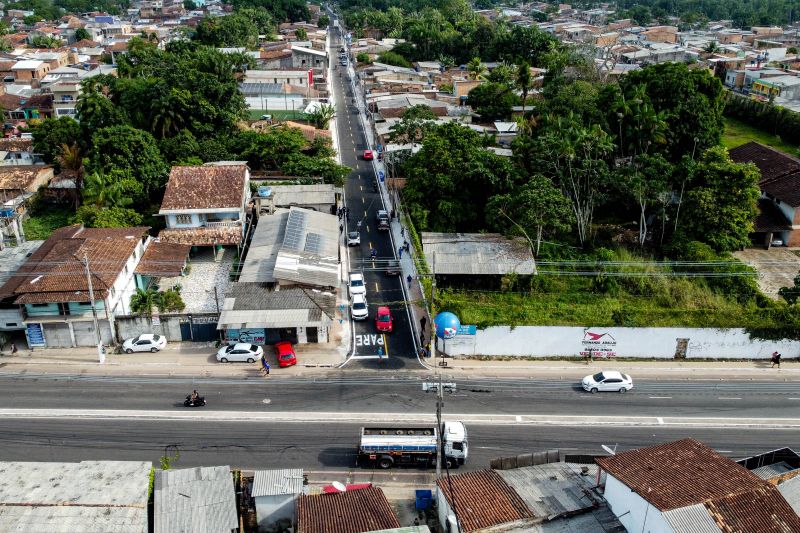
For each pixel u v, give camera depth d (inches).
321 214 3499.0
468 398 2311.8
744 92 6304.1
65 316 2541.8
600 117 3875.5
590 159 3321.9
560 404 2288.4
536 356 2596.0
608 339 2573.8
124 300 2733.8
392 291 3036.4
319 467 1966.0
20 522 1503.4
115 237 2955.2
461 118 5103.3
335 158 4753.9
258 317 2583.7
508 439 2095.2
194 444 2054.6
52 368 2454.5
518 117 4867.1
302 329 2618.1
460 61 7662.4
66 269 2608.3
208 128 4382.4
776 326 2549.2
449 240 3144.7
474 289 2977.4
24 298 2482.8
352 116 5826.8
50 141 4338.1
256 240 3221.0
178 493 1621.6
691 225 3137.3
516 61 6845.5
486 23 7741.1
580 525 1544.0
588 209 3331.7
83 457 1984.5
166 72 4638.3
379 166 4630.9
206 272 3144.7
